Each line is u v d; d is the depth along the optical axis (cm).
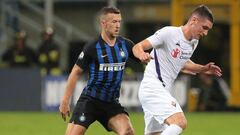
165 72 2642
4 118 5406
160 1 7575
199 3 6116
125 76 6066
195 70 2772
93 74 2650
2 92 6097
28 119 5319
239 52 6284
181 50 2603
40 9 7650
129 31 7688
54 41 7094
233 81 6272
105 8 2633
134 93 6066
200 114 5966
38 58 6378
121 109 2684
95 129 4572
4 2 7406
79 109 2662
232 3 6228
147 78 2659
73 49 7581
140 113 5903
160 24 7638
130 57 2716
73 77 2653
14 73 6100
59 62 6700
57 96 6091
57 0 7694
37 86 6100
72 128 2650
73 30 7581
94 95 2653
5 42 7288
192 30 2572
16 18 7394
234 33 6291
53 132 4406
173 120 2528
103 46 2636
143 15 7612
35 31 7550
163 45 2616
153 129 2695
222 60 7688
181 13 6081
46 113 5925
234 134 4372
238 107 6359
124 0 7569
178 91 6144
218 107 6294
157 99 2598
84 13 7850
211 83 6212
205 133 4412
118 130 2631
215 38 7656
